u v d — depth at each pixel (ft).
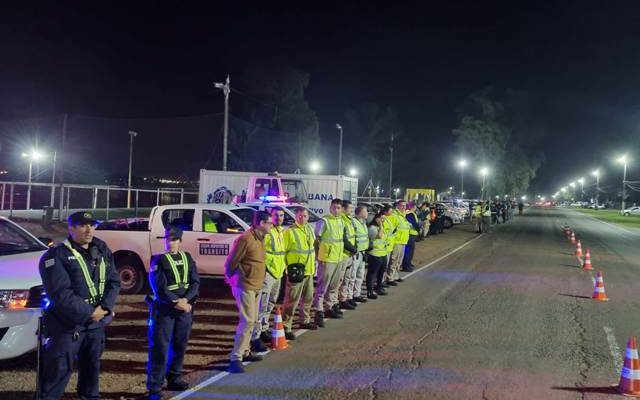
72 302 15.46
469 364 23.43
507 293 40.91
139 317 31.60
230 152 173.78
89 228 16.12
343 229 31.32
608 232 127.75
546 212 302.86
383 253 37.96
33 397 18.97
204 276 36.96
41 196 137.08
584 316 33.27
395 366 23.04
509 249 76.79
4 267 21.34
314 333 28.66
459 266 56.80
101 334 16.60
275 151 179.32
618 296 40.42
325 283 30.14
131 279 38.06
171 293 19.02
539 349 25.86
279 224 25.34
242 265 22.48
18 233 26.11
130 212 123.24
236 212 37.86
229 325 29.99
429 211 97.14
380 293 39.86
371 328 29.76
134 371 22.30
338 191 70.79
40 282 21.02
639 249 84.02
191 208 37.73
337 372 22.20
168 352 19.84
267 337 26.66
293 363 23.40
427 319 31.99
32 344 20.52
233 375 21.80
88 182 187.01
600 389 20.67
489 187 249.75
